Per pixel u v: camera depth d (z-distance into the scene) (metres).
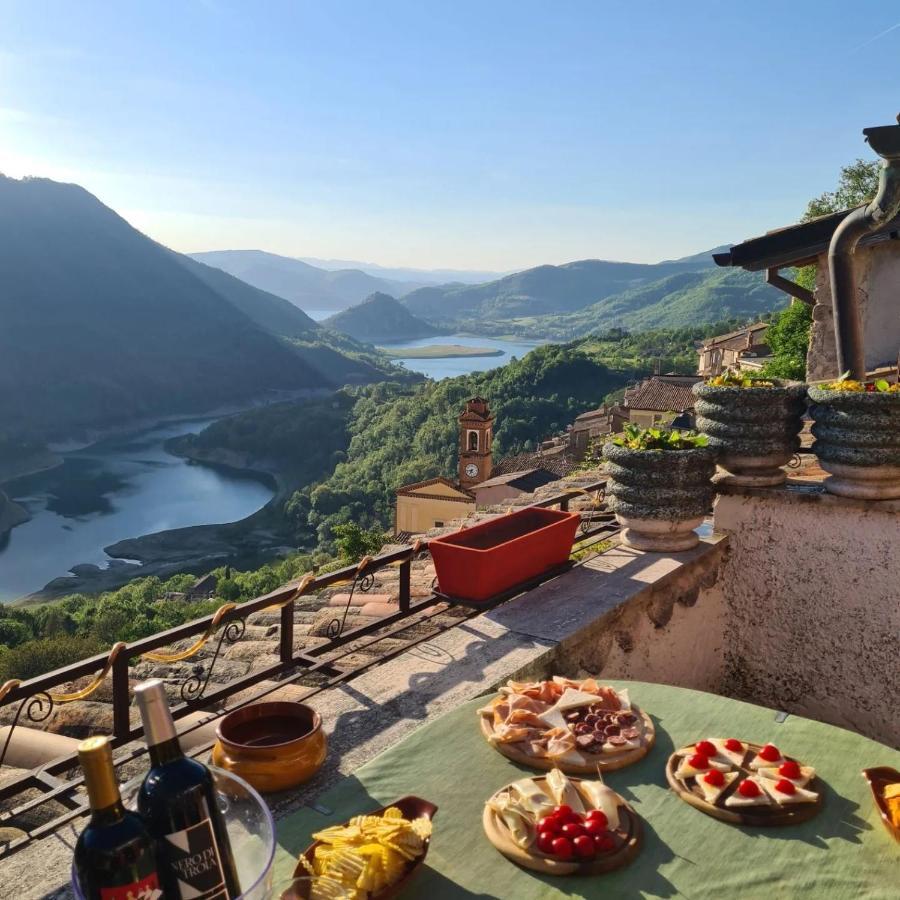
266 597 2.46
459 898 1.25
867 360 8.99
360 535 29.02
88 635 42.34
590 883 1.28
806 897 1.23
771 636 3.44
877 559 3.06
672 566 3.28
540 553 3.16
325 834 1.32
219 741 1.79
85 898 0.88
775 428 3.28
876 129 3.14
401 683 2.37
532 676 2.51
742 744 1.64
